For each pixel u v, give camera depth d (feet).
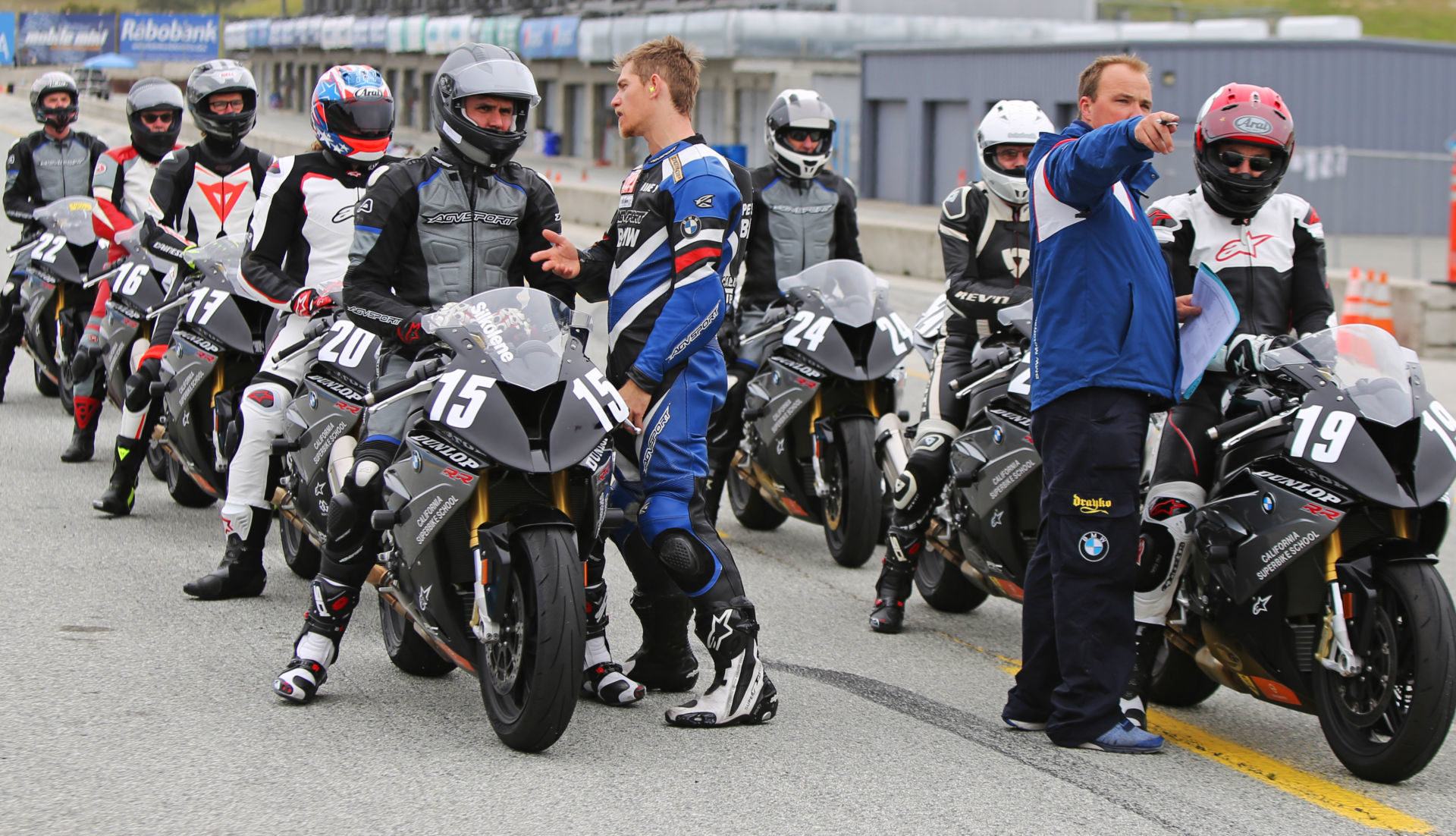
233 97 87.86
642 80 57.26
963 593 76.33
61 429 114.01
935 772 52.26
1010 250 72.59
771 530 96.22
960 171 413.18
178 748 52.31
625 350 57.62
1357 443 51.29
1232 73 346.95
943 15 519.19
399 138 625.82
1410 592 49.93
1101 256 53.93
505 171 60.39
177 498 91.91
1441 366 161.68
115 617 69.00
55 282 115.14
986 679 64.80
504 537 52.01
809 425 85.25
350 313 58.03
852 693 62.03
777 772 51.65
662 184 56.65
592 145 592.60
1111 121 54.24
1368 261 269.85
